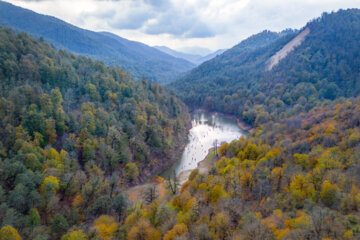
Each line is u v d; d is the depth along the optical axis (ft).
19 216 179.11
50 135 269.85
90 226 189.37
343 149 216.74
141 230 166.50
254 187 195.93
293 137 309.42
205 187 211.00
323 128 282.77
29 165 220.02
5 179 202.80
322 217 128.98
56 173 226.38
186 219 169.17
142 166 327.88
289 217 145.28
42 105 285.64
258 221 136.56
